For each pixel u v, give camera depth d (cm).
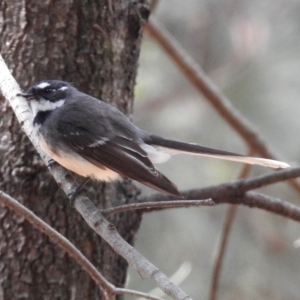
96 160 821
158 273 583
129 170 804
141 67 1595
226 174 1503
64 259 786
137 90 1312
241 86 1582
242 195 845
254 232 1545
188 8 1675
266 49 1602
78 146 823
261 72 1594
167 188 763
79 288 789
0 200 618
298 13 1645
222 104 1123
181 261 1506
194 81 1130
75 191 740
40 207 792
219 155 841
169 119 1574
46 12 824
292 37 1631
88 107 838
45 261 782
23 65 821
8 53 824
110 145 825
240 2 1652
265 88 1588
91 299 795
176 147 855
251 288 1505
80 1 828
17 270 780
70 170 838
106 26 838
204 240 1524
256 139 1117
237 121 1120
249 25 1530
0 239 786
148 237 1520
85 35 832
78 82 834
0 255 783
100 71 840
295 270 1530
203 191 840
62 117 834
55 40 823
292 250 1541
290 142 1563
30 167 798
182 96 1592
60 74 825
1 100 817
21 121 773
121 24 855
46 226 621
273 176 848
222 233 965
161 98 1585
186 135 1563
